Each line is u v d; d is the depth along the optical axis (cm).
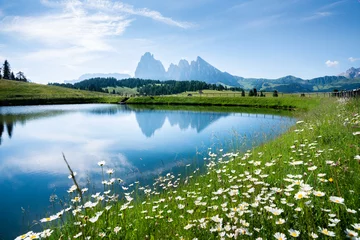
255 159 866
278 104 6750
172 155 1947
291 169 596
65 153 2317
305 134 1052
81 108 8594
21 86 14038
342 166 462
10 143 2881
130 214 509
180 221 424
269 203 380
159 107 8575
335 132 877
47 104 11031
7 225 965
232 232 322
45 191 1366
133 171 1571
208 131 3084
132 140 2836
